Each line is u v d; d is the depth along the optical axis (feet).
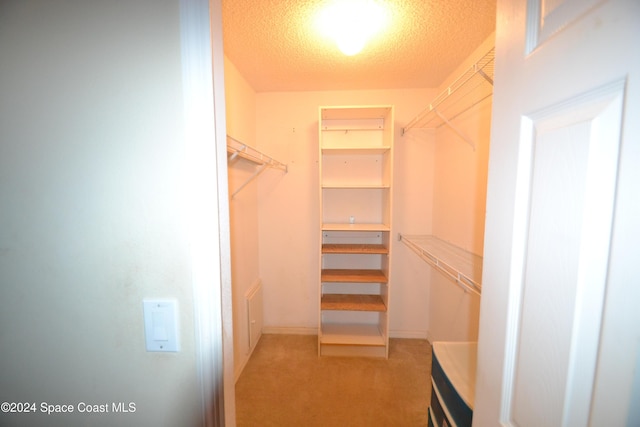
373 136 7.48
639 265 1.00
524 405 1.57
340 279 6.86
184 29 1.58
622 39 1.02
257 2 3.92
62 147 1.70
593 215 1.15
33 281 1.79
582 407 1.20
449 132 6.48
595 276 1.15
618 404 1.06
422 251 5.81
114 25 1.61
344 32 4.38
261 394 5.64
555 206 1.35
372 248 7.06
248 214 7.00
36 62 1.66
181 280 1.73
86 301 1.79
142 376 1.82
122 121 1.66
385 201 7.17
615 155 1.06
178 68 1.60
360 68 6.08
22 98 1.69
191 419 1.82
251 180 6.59
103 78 1.64
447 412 3.07
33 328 1.82
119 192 1.70
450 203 6.42
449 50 5.27
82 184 1.71
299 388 5.82
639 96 0.97
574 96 1.24
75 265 1.77
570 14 1.28
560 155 1.32
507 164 1.76
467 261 4.96
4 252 1.78
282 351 7.16
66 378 1.85
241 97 6.49
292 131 7.61
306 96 7.50
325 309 6.89
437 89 7.11
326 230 7.01
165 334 1.77
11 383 1.88
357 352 6.98
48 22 1.64
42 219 1.75
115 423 1.87
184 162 1.65
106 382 1.84
